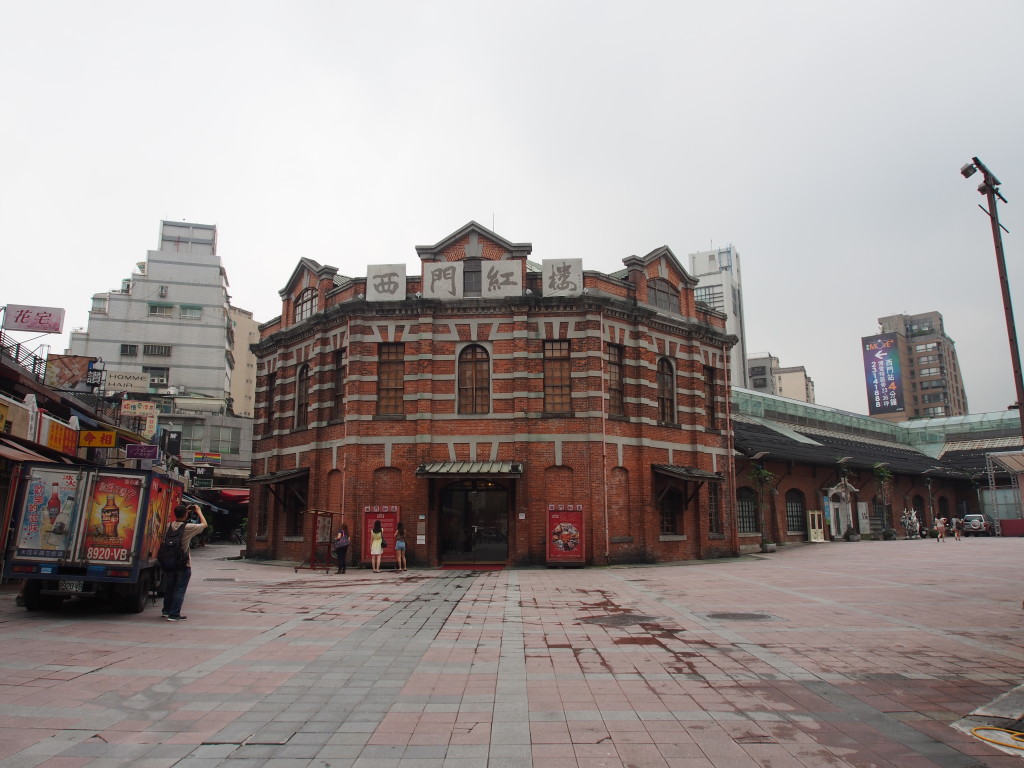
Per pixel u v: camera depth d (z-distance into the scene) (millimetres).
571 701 7754
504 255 27469
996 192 15047
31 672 8805
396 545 24797
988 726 6922
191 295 65562
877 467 49688
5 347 20203
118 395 37094
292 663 9539
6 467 18422
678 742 6426
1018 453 58031
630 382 27688
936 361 137250
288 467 30250
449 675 8922
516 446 25875
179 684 8406
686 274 31016
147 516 13695
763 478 37469
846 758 6035
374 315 27344
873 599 16094
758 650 10422
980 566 24953
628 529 26578
